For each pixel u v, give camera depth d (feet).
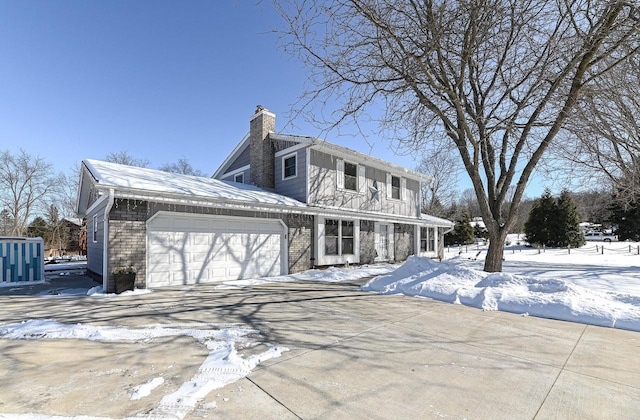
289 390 9.15
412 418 7.71
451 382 9.78
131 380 9.76
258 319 17.51
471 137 25.08
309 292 26.50
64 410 7.97
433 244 67.67
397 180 57.41
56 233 107.96
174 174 38.37
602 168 26.71
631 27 17.97
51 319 17.28
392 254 54.54
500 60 23.53
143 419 7.57
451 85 24.58
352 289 28.19
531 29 20.80
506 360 11.71
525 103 23.65
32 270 33.58
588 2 19.80
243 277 34.68
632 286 26.84
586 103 22.21
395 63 22.71
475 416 7.84
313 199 41.93
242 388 9.26
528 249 102.58
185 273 30.27
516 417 7.82
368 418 7.71
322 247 42.83
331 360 11.55
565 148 25.73
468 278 24.95
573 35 21.22
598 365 11.30
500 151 29.86
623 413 8.06
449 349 12.88
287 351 12.45
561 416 7.90
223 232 33.35
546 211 107.96
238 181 52.44
